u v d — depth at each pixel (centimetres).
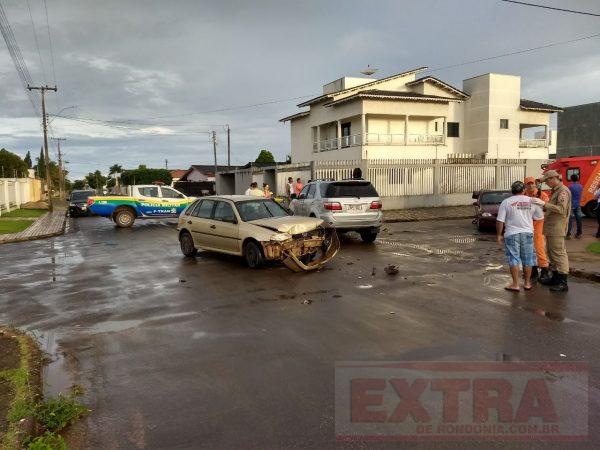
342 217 1309
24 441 346
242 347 543
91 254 1316
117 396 431
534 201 764
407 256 1119
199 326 625
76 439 363
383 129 3678
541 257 830
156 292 824
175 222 2339
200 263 1095
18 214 3133
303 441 349
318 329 597
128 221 2114
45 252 1397
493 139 3931
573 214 1384
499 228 778
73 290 863
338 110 3741
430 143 3728
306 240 974
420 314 651
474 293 761
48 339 593
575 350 512
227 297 771
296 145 4544
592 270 888
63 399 409
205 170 7688
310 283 853
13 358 510
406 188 2516
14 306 761
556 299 720
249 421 379
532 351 510
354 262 1048
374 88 3797
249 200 1094
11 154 6450
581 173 2080
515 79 3969
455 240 1397
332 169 2386
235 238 1034
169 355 526
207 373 474
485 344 532
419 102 3594
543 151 4141
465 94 3841
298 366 484
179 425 377
